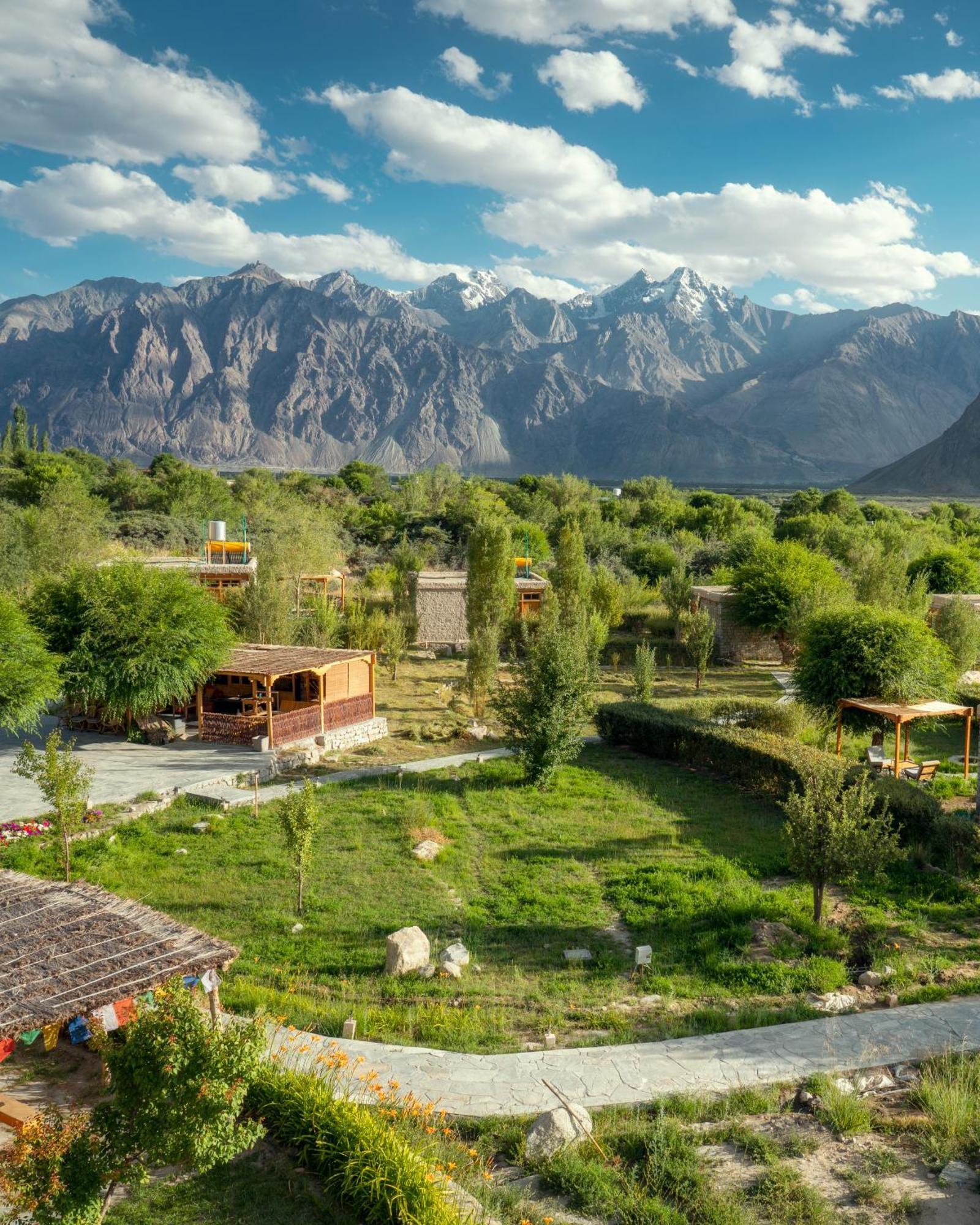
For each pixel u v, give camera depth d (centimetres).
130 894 1708
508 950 1505
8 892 1211
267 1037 1145
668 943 1526
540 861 1923
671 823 2208
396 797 2370
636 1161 948
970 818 2122
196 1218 841
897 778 2405
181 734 2838
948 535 9538
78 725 2928
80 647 2619
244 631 3781
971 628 3884
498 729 3250
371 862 1898
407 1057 1141
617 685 4147
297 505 9438
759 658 4953
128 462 12144
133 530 7381
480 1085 1076
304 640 4031
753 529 8356
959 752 3062
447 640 5062
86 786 1838
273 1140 960
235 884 1777
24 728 2473
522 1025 1259
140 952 1067
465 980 1396
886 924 1602
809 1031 1207
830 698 2983
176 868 1852
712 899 1695
